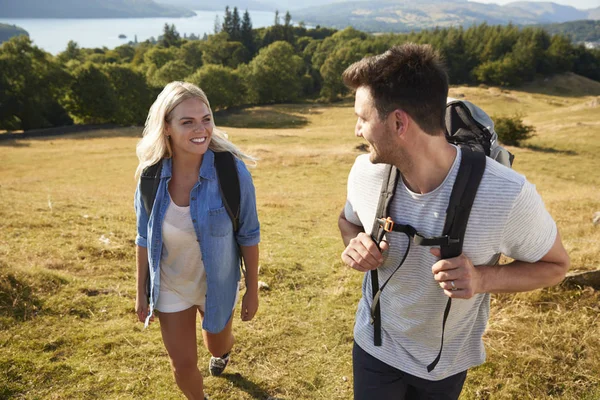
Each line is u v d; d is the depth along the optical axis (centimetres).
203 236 223
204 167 221
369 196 168
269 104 7844
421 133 140
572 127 3816
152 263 227
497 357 319
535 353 318
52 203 934
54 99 5759
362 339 191
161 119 213
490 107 6084
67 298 397
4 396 275
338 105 7238
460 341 175
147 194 225
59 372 302
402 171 150
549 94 8250
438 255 146
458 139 166
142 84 5869
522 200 138
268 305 430
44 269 438
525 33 9781
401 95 136
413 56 137
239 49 11606
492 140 168
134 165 2708
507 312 378
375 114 143
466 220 142
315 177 2186
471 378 302
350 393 304
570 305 383
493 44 9344
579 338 332
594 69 9988
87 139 4025
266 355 342
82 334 347
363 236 164
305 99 9050
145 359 325
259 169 2339
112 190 1645
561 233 673
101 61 10988
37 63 5500
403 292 169
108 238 622
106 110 5425
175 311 239
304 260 592
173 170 225
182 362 242
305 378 318
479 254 148
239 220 233
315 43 12788
